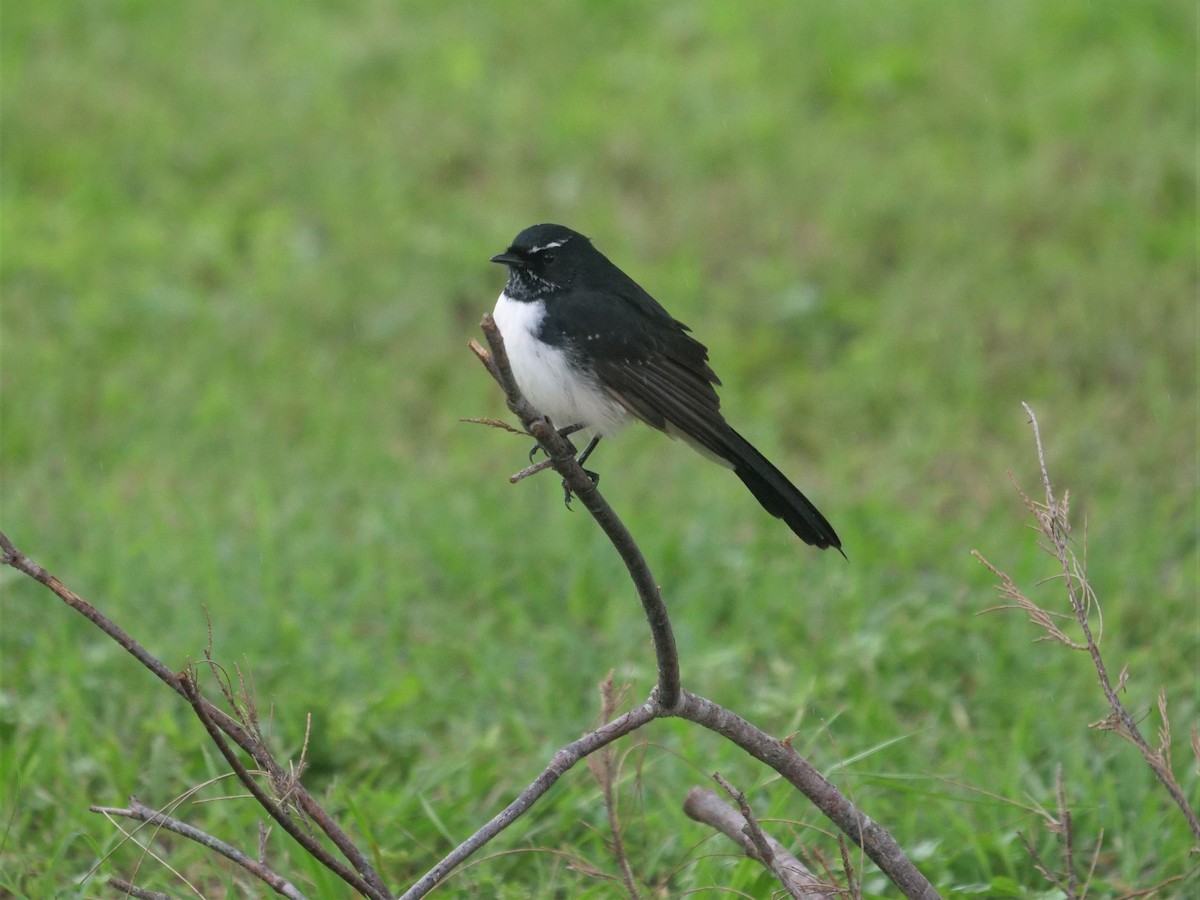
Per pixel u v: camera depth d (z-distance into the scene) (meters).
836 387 14.61
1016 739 8.88
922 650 10.30
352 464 13.18
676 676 6.22
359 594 10.91
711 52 21.11
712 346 15.09
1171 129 18.34
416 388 14.67
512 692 9.90
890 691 9.87
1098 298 15.42
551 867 8.06
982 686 9.98
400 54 21.02
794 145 18.72
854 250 16.47
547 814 8.55
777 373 15.03
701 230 17.00
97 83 19.92
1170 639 10.49
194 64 20.66
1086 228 16.75
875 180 17.80
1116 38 20.84
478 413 14.26
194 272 16.58
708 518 12.23
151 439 13.55
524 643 10.62
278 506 12.49
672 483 13.06
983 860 7.90
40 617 10.63
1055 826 6.81
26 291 15.89
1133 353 14.72
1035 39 20.88
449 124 19.23
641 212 17.61
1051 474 13.12
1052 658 10.20
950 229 16.70
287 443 13.66
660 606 6.04
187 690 5.79
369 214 17.42
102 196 17.61
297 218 17.52
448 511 12.26
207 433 13.66
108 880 6.29
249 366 14.89
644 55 21.20
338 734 9.12
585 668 10.18
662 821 8.31
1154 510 12.54
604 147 18.81
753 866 7.30
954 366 14.68
